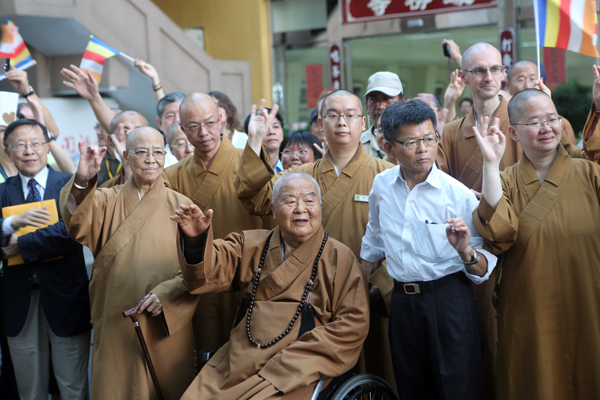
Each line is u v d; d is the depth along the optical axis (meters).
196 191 3.54
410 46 8.54
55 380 3.71
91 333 3.71
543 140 2.61
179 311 3.00
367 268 3.09
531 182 2.70
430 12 8.29
